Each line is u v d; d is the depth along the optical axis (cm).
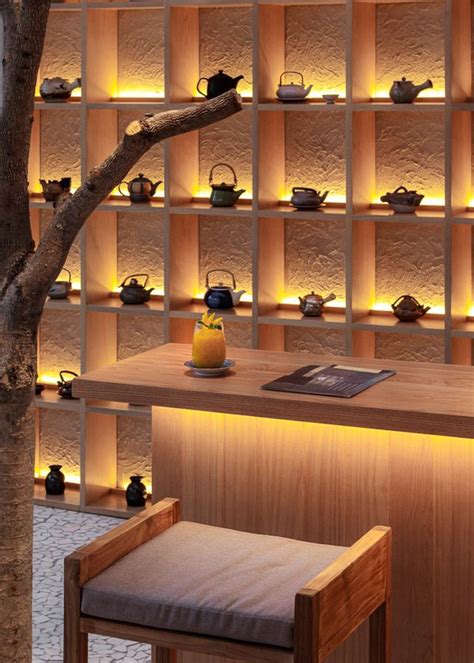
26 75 283
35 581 496
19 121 286
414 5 554
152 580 278
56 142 622
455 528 339
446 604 343
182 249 585
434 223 529
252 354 404
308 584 259
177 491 371
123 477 621
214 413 364
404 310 547
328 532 353
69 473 633
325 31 570
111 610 274
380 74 565
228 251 595
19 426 291
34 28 280
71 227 287
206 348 363
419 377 364
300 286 586
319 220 577
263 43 552
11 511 291
